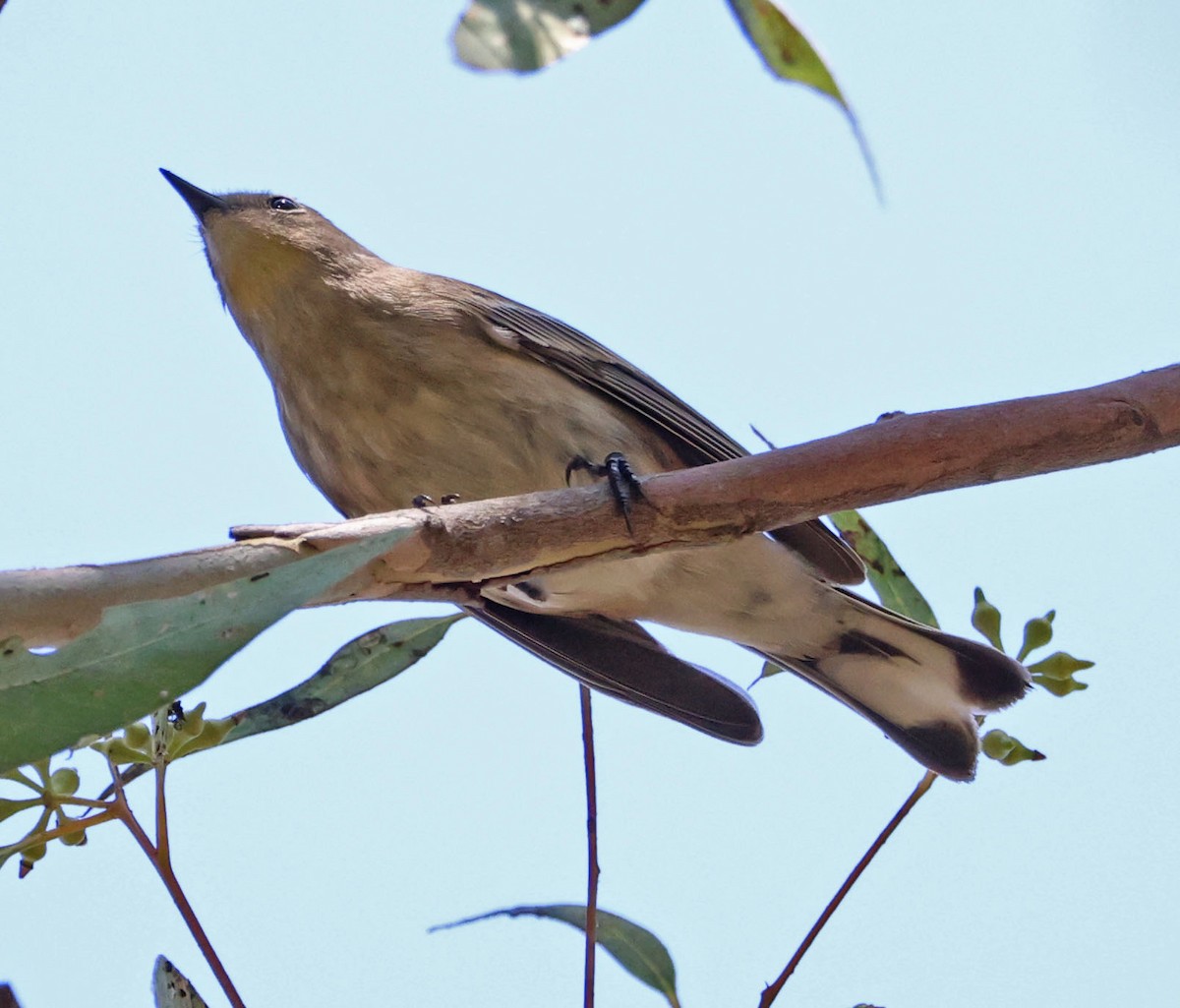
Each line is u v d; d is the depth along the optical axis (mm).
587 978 6176
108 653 4164
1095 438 6227
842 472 6211
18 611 4543
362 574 5926
